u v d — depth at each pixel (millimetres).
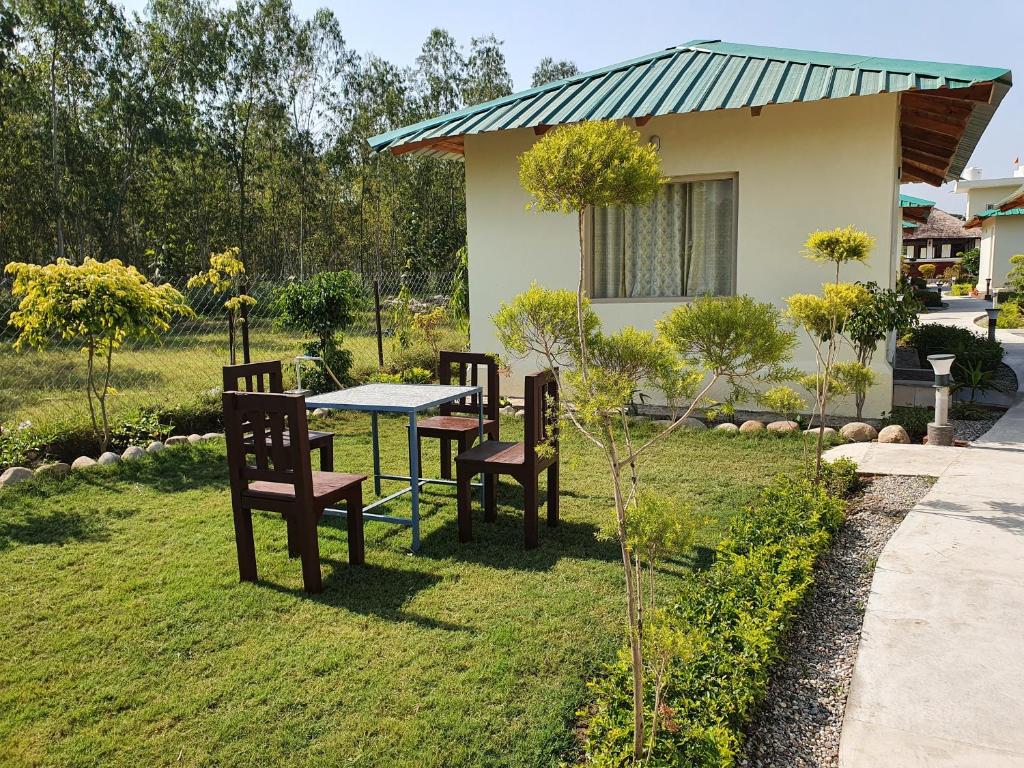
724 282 7441
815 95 6117
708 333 2242
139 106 25047
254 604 3285
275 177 30641
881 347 6934
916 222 21266
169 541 4094
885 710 2357
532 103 7820
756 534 3693
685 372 2443
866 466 5180
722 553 3543
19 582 3539
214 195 28750
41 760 2215
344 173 31641
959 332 10531
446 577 3588
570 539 4125
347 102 31844
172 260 27172
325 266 33188
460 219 31750
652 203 7629
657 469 5453
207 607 3258
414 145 8242
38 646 2912
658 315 7562
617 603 3232
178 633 3018
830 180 6809
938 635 2824
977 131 7691
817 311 4789
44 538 4133
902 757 2119
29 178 23781
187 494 4969
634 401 7738
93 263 5879
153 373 10430
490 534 4246
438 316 11234
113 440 6117
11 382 9797
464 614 3152
